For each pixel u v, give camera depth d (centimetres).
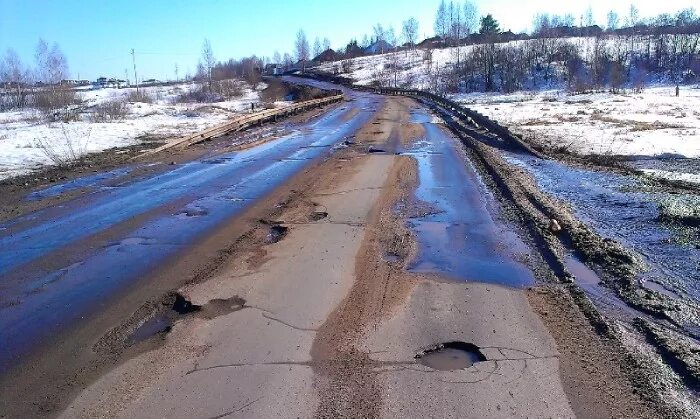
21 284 643
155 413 381
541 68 6184
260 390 404
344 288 593
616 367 427
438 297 570
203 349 468
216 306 555
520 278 624
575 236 745
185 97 5184
